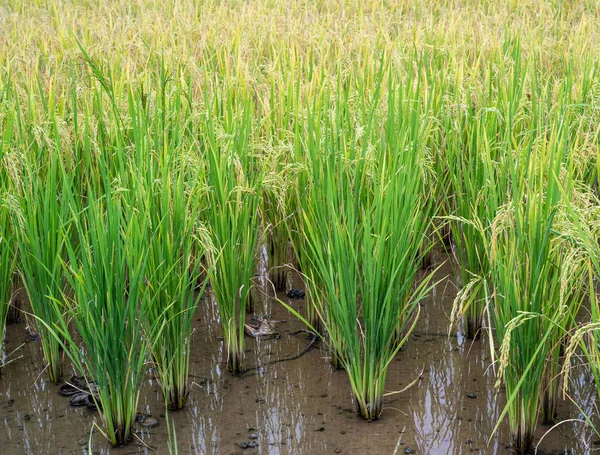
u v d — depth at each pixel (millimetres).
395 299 4172
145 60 8398
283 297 5953
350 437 4137
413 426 4223
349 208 4164
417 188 4605
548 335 3746
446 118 5781
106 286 3922
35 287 4629
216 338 5324
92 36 10227
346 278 4125
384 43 9508
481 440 4070
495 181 4902
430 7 13070
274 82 6617
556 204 3775
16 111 5887
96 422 4344
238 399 4547
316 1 13844
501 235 4098
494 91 6672
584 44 8547
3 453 4059
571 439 4020
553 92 6656
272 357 5047
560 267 3742
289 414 4383
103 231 3879
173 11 11852
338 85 6133
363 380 4227
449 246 6504
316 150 4934
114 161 5305
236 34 9148
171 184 4648
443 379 4699
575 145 4816
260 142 5629
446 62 8055
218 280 4797
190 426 4281
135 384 4109
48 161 5434
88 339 3967
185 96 5734
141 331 4465
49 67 7645
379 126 5492
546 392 4113
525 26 10695
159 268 4195
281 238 5824
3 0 13648
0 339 4887
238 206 4688
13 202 4426
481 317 5109
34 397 4621
